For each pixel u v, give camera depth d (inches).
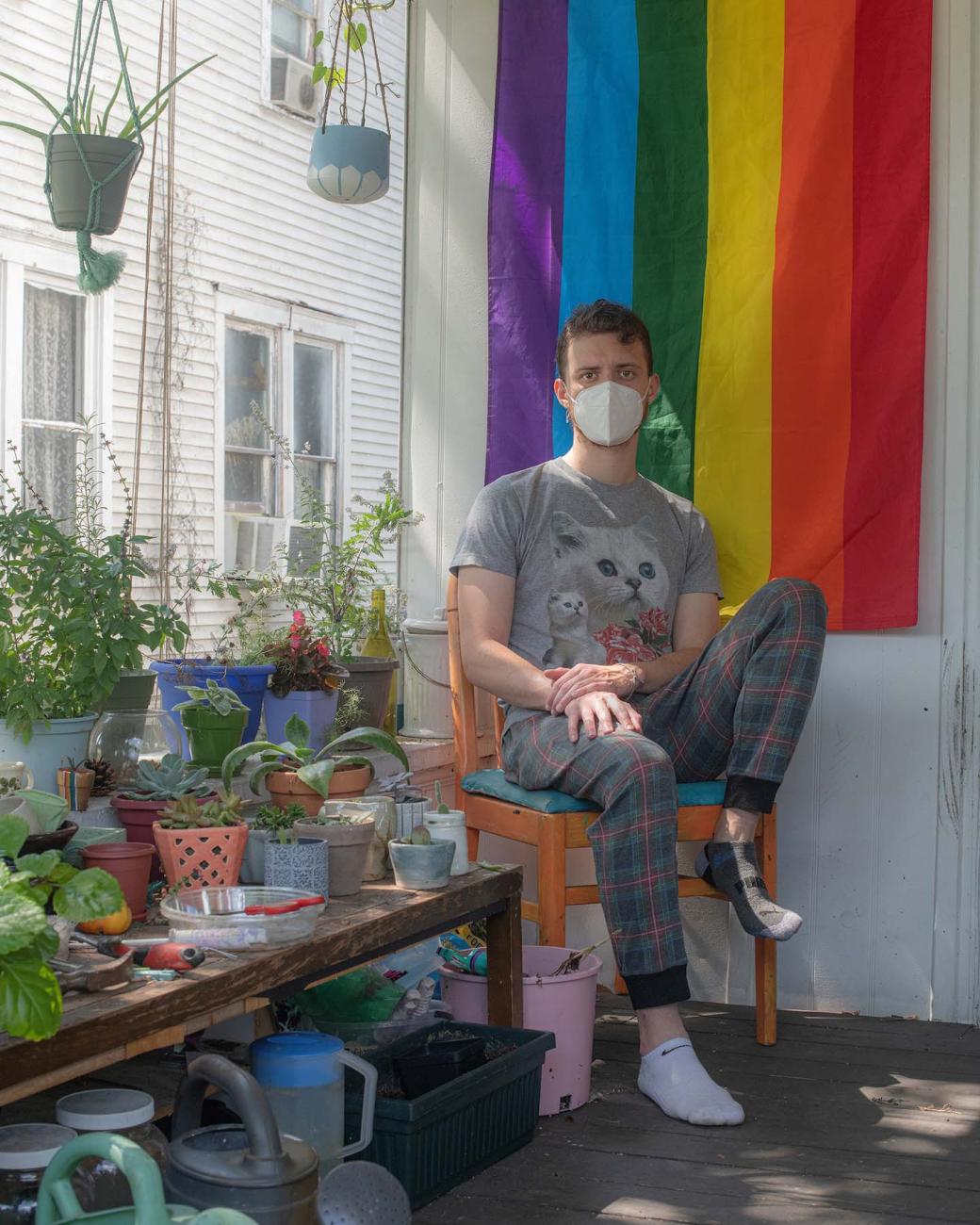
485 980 97.1
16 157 232.8
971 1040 117.0
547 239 135.0
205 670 115.0
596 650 115.6
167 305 180.4
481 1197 81.9
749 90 127.3
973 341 122.6
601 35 132.5
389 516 148.1
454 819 91.7
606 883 97.7
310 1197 52.1
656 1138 92.0
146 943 68.4
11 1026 52.6
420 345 141.6
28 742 96.3
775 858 114.3
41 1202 50.3
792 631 108.0
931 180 123.1
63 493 245.4
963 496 123.0
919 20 122.3
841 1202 81.8
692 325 129.2
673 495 125.0
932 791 124.2
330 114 304.5
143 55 255.9
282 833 81.6
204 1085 57.7
